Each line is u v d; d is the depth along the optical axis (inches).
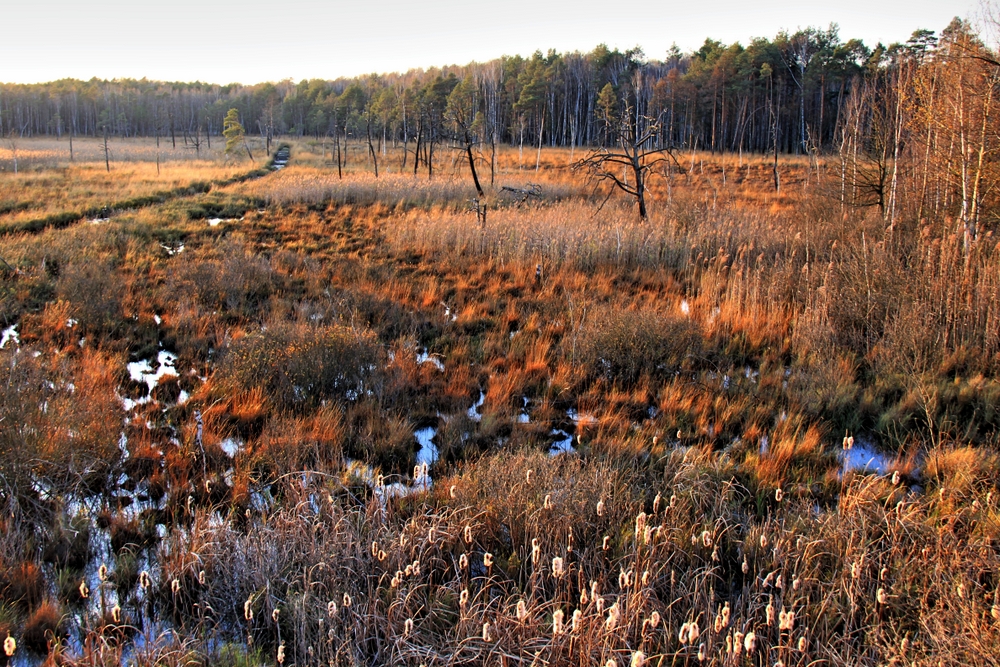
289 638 140.8
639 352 294.5
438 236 578.9
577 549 162.6
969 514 172.9
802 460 215.2
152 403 261.4
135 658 127.6
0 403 204.7
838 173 695.7
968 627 125.3
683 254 500.7
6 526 162.9
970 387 256.4
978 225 400.8
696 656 126.0
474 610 139.3
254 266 456.1
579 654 123.2
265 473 207.0
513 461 195.6
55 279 438.3
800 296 381.4
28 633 137.5
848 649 126.3
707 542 145.6
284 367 262.5
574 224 575.8
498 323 371.6
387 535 162.4
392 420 242.8
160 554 161.6
